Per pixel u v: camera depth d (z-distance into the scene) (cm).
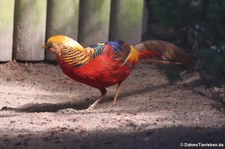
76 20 1692
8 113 1234
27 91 1467
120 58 1268
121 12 1741
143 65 1698
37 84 1534
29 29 1645
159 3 890
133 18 1759
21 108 1305
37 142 984
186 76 1494
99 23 1712
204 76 966
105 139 990
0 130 1072
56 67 1666
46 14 1672
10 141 995
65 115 1212
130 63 1290
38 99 1395
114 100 1335
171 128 1044
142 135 1001
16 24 1645
